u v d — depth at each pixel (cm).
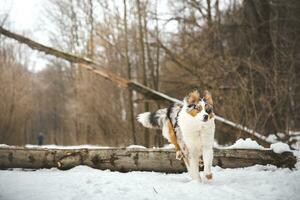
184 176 852
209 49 1934
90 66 1642
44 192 687
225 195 651
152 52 2355
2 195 670
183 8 2209
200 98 761
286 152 866
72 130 2973
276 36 1809
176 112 838
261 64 1639
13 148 932
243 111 1497
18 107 2805
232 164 884
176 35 2211
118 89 2389
